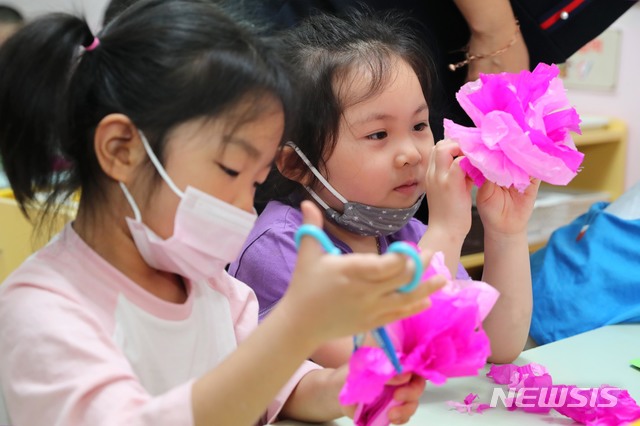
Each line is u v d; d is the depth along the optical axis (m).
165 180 2.11
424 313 1.81
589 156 6.96
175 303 2.41
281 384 1.74
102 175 2.20
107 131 2.12
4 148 2.22
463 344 1.82
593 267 3.94
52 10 2.50
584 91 7.16
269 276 3.12
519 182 2.56
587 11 4.15
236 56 2.08
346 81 3.04
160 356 2.29
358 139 3.06
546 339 3.96
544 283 4.11
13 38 2.17
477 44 4.07
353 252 3.29
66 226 2.32
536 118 2.60
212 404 1.76
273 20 3.82
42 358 1.94
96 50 2.18
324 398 2.40
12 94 2.15
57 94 2.14
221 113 2.03
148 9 2.21
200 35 2.10
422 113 3.15
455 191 2.94
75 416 1.84
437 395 2.64
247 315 2.73
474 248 4.91
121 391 1.88
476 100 2.64
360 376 1.72
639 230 3.98
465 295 1.88
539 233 5.66
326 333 1.65
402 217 3.21
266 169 2.20
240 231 2.16
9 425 2.30
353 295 1.58
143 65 2.10
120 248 2.27
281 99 2.13
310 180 3.20
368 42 3.20
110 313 2.18
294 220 3.25
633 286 3.79
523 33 4.17
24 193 2.29
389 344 1.72
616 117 6.89
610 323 3.51
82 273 2.19
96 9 5.46
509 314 3.08
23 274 2.14
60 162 2.24
